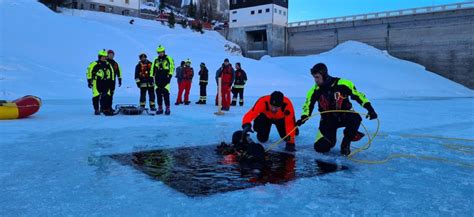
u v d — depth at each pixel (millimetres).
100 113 8430
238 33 53625
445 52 38156
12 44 19906
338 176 3418
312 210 2502
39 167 3504
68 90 15336
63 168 3480
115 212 2379
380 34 43094
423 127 7285
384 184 3188
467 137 5996
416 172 3646
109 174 3297
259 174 3424
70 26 26281
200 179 3201
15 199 2600
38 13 26875
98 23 30875
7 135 5297
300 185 3092
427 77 34594
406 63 38750
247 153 3861
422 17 39562
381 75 31562
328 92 4438
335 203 2658
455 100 19469
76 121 7090
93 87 8211
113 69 8422
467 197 2848
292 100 15422
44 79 16297
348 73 30641
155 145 4742
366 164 3959
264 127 5152
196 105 11797
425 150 4809
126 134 5613
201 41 45219
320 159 4164
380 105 14195
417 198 2807
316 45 49000
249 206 2547
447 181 3318
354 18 45250
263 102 4723
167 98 8719
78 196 2686
